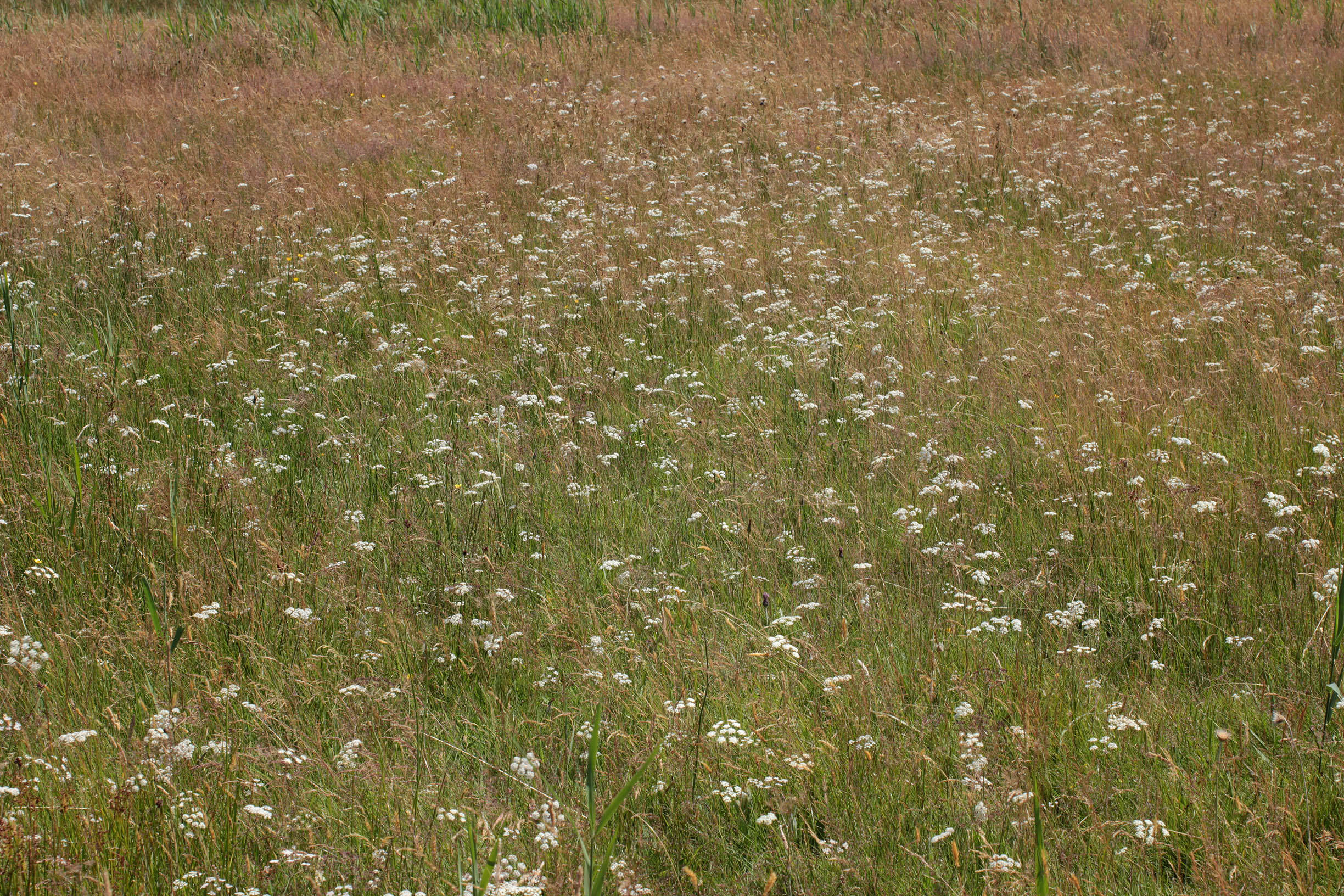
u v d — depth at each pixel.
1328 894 2.79
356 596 4.38
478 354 7.21
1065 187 10.41
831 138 12.41
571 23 18.42
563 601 4.36
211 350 7.28
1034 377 6.44
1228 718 3.65
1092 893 2.85
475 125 13.38
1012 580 4.39
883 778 3.37
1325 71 14.09
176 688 3.79
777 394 6.50
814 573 4.61
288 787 3.27
